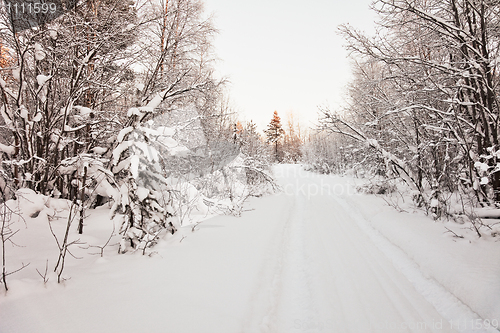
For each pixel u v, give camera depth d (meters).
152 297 2.69
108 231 4.91
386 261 4.36
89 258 3.63
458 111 6.71
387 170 8.52
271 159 16.41
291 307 3.12
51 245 3.88
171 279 3.13
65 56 5.27
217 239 4.90
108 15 5.46
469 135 6.41
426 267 3.90
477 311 2.79
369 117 9.73
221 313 2.53
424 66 6.54
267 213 7.72
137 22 6.33
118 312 2.38
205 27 8.27
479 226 4.60
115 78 6.25
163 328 2.19
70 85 5.12
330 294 3.36
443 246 4.27
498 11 5.51
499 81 5.58
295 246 5.23
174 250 4.14
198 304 2.64
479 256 3.74
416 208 7.01
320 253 4.79
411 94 7.00
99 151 5.66
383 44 7.01
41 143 5.34
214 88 6.48
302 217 7.66
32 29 5.11
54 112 5.73
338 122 8.79
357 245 5.17
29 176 4.88
